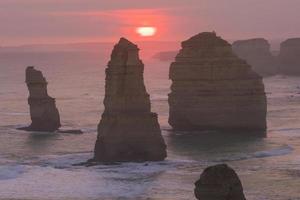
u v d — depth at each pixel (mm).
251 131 154750
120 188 89000
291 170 101562
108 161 112812
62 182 93500
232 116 154875
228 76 154875
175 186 89688
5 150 128750
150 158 113438
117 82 115062
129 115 114188
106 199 82188
